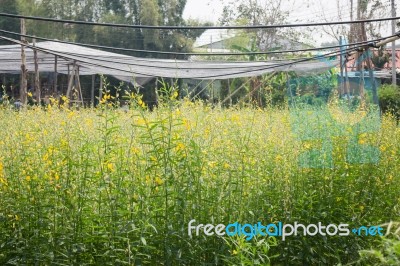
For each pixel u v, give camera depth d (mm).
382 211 7453
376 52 32438
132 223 5875
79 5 35031
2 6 33375
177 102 6344
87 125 6953
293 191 6934
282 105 12172
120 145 6527
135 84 6742
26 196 6090
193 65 17625
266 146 7125
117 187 6039
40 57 18609
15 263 5812
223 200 6434
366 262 6398
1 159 6223
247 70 17359
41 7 34406
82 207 6039
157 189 6188
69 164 6062
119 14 35125
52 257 5836
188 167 6113
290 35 34938
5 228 6016
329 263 6938
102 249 5957
